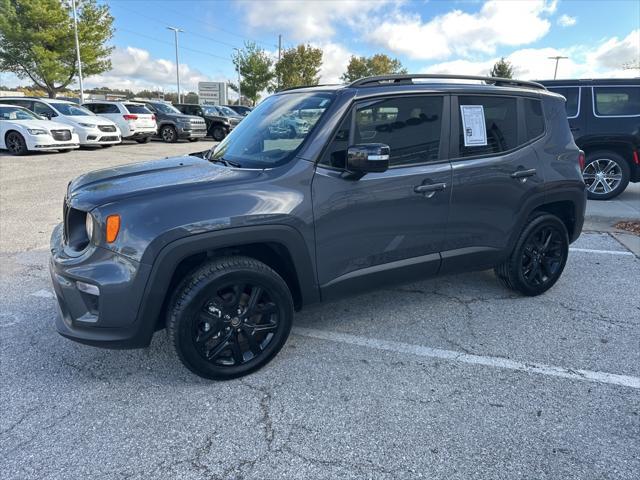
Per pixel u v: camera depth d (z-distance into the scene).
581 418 2.57
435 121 3.36
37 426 2.50
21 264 4.90
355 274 3.18
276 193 2.79
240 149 3.34
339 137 3.00
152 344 3.35
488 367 3.07
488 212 3.63
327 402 2.71
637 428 2.50
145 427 2.50
